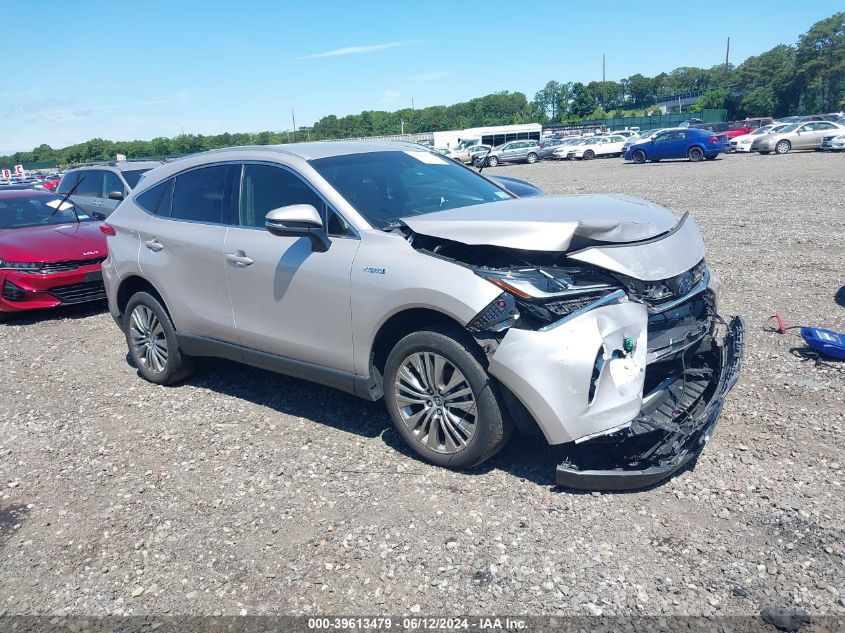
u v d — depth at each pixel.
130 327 5.67
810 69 77.00
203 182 5.07
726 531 3.17
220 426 4.73
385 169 4.68
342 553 3.20
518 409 3.45
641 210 3.94
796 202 13.76
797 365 5.06
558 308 3.34
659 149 32.88
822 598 2.71
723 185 18.20
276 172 4.57
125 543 3.43
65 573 3.24
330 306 4.09
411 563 3.10
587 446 3.66
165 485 3.97
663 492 3.51
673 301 3.58
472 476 3.79
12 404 5.47
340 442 4.34
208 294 4.88
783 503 3.34
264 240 4.48
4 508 3.86
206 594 3.00
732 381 3.63
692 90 138.00
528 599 2.82
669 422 3.36
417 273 3.65
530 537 3.22
